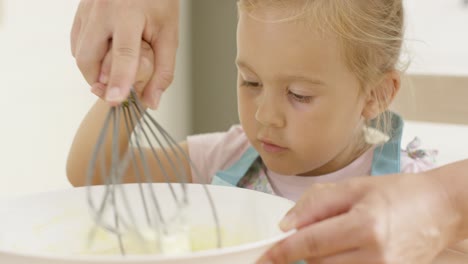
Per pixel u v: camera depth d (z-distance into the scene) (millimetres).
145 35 753
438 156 1365
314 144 881
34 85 1407
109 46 713
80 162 1040
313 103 847
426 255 631
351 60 864
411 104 1430
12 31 1315
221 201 704
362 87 903
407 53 1011
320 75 825
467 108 1427
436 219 623
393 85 968
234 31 1883
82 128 1077
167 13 771
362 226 562
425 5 1562
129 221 693
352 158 1045
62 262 441
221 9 1886
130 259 428
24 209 660
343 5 854
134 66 641
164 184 713
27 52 1370
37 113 1429
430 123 1470
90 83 725
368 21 885
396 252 581
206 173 1135
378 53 913
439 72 1468
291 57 809
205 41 1944
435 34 1562
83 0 771
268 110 841
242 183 1058
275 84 832
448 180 660
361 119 983
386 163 1014
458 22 1533
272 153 903
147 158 1108
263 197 676
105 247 694
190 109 2006
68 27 1522
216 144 1161
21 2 1338
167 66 763
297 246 569
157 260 432
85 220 695
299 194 1027
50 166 1504
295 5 820
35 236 657
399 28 970
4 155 1324
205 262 454
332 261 580
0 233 624
